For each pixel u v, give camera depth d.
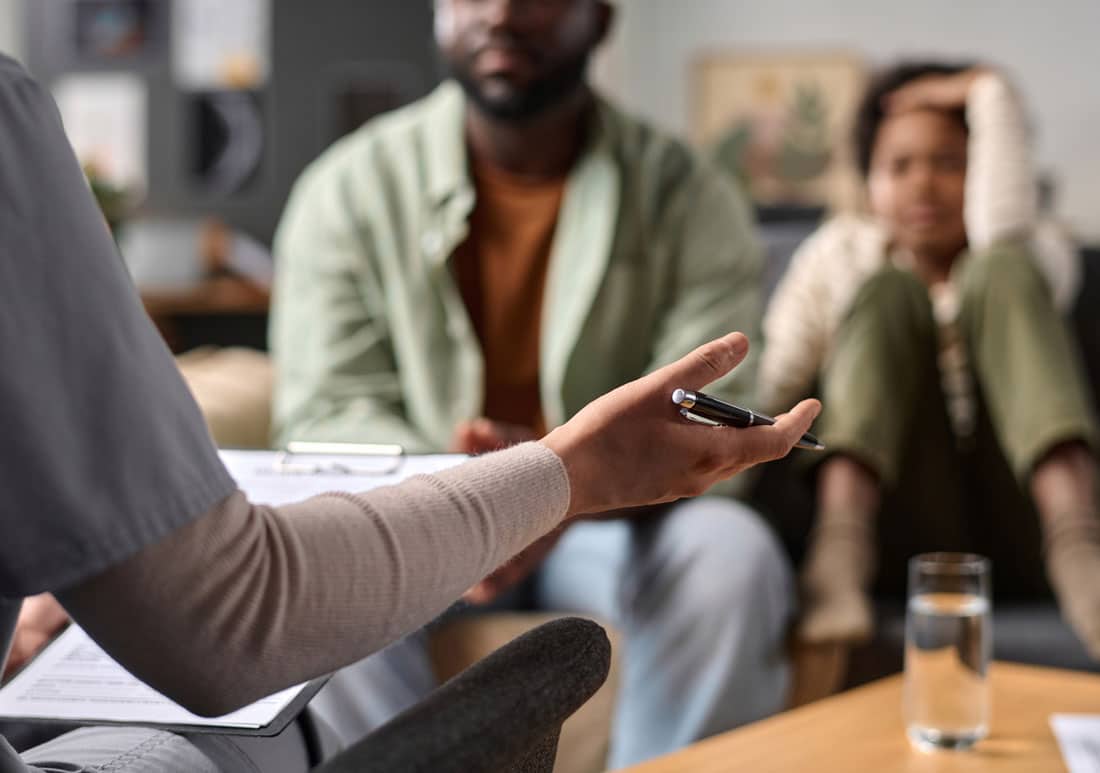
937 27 4.69
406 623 0.63
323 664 0.61
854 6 4.75
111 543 0.54
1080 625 1.81
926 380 2.09
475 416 1.88
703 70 4.86
